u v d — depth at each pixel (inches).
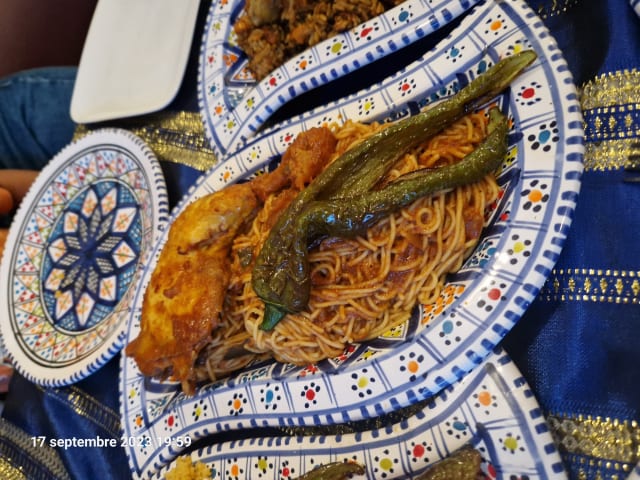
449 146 8.1
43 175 16.5
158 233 12.3
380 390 7.4
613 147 7.3
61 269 15.0
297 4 10.9
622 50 7.6
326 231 7.8
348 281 8.4
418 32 9.4
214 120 12.7
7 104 19.7
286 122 10.8
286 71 11.3
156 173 13.4
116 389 12.3
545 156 6.9
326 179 8.0
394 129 8.0
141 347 9.8
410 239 7.8
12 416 13.8
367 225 7.6
